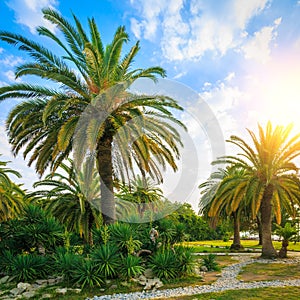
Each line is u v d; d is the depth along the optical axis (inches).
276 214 694.5
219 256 706.2
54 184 621.0
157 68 415.5
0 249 428.1
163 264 359.9
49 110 363.9
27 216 462.0
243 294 280.4
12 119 427.8
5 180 724.7
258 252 817.5
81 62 440.1
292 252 757.9
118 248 371.9
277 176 652.1
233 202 641.6
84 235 600.7
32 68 392.8
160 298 275.3
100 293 299.7
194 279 361.4
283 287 311.4
